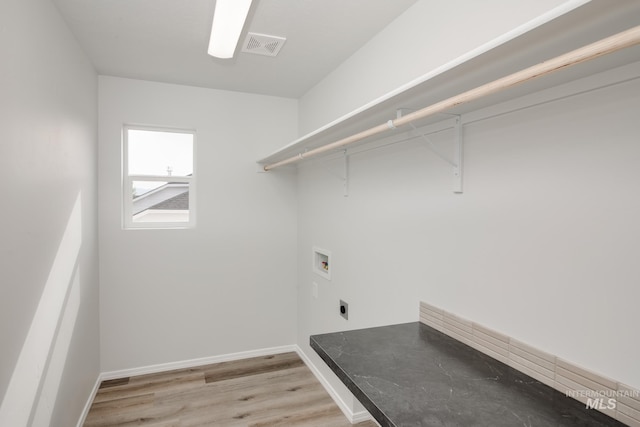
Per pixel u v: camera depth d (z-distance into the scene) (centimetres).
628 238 97
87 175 240
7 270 123
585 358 107
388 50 199
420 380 118
